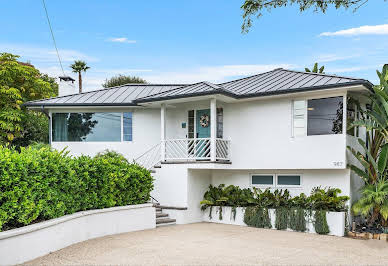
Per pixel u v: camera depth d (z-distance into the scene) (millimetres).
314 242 10719
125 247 9195
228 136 15102
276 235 11805
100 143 17125
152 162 16953
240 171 15266
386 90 12102
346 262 8328
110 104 16484
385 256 9070
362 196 13344
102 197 10844
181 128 16844
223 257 8391
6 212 6941
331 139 12516
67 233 8945
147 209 12586
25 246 7195
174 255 8469
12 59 19750
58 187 8781
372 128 12070
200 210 15070
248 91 14430
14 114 18688
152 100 14992
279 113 13789
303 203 12867
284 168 13523
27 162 7648
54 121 17219
